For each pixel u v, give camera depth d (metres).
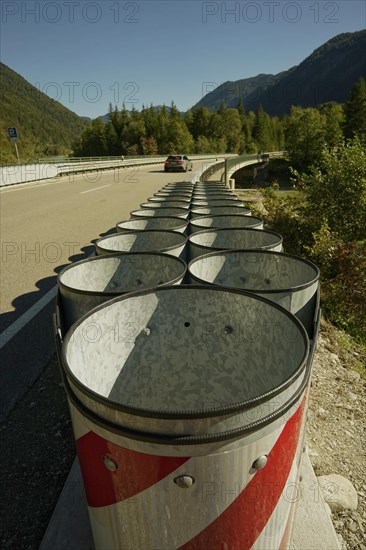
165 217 3.87
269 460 1.05
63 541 1.68
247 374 1.78
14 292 4.91
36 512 1.88
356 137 8.94
